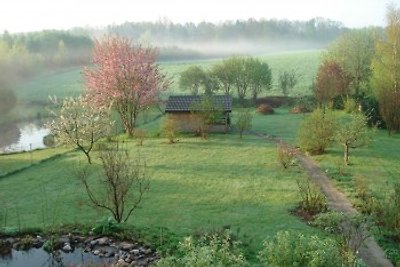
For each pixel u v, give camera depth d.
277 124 60.16
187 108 53.75
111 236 20.22
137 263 17.73
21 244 19.58
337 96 69.06
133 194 30.39
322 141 41.62
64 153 44.19
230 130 55.81
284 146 40.91
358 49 78.62
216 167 37.91
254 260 19.05
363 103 60.94
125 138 51.22
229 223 24.95
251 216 26.22
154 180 34.19
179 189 31.91
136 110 53.31
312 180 33.72
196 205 28.52
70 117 42.03
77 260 18.22
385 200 28.08
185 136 51.88
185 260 13.60
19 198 30.64
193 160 40.44
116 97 51.75
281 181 33.53
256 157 41.19
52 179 35.16
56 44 159.62
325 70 72.12
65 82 118.38
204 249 13.70
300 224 24.67
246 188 31.92
